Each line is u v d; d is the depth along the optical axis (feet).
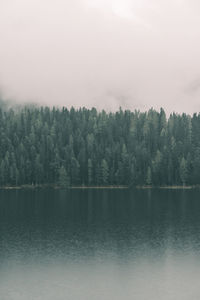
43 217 317.83
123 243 228.02
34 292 154.92
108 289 158.20
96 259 195.62
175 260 194.49
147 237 242.58
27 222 294.46
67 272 177.47
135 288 159.12
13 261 192.54
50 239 237.86
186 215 327.26
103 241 232.32
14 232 257.55
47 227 275.18
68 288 159.12
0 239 237.45
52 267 183.83
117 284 163.43
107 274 174.60
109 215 328.08
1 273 176.04
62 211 350.84
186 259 196.24
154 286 161.27
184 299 148.77
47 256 200.85
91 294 153.07
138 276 172.55
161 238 239.71
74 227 275.39
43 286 161.07
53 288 159.22
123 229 268.41
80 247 218.79
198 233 254.27
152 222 293.64
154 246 220.64
